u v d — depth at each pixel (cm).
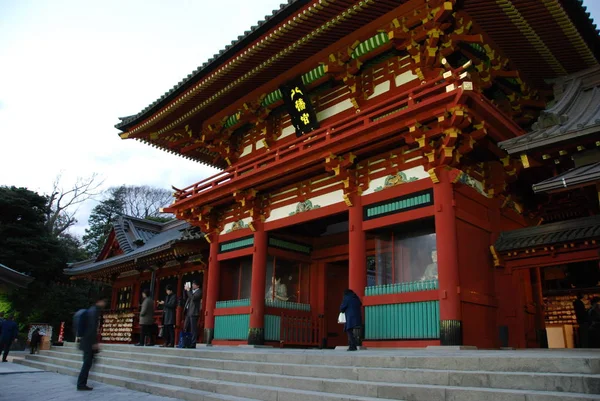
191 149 2480
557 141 1084
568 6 1368
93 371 1480
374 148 1530
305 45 1684
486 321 1427
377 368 863
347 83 1739
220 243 2206
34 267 3716
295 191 1891
